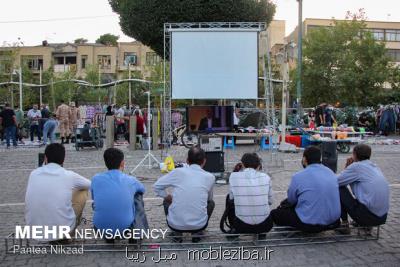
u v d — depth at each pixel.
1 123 19.39
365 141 19.61
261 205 5.64
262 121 16.52
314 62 26.03
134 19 20.41
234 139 16.36
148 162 13.32
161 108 16.12
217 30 12.14
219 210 7.73
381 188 5.85
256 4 20.19
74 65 57.62
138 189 5.75
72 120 20.73
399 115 25.23
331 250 5.59
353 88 25.64
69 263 5.23
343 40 26.09
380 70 25.69
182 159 13.88
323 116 19.14
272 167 12.45
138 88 42.03
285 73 16.05
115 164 5.62
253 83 12.23
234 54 12.17
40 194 5.39
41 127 20.59
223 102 19.95
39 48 60.91
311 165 5.89
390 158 14.55
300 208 5.80
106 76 54.69
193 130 11.13
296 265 5.11
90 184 5.74
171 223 5.72
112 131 16.80
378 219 5.88
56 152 5.58
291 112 24.06
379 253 5.48
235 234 5.74
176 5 19.53
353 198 6.03
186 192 5.68
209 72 12.20
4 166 13.16
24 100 37.91
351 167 6.02
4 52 38.22
